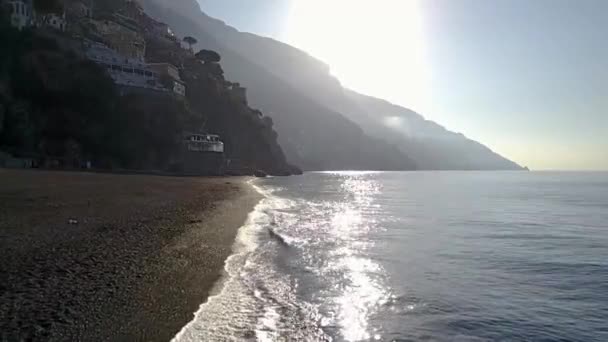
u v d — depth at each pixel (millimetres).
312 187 78938
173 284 9664
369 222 27453
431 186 96125
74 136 73312
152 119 92000
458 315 9727
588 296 11766
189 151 101750
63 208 19938
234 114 141750
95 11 128375
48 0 89062
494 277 13711
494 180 147375
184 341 6863
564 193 72938
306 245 16906
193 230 17156
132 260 11336
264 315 8516
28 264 10133
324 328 8273
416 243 19641
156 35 154875
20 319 6914
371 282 11930
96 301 8062
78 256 11242
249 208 29188
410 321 9133
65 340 6340
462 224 28531
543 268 15227
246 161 144875
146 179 53531
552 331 9055
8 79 68438
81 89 75375
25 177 39094
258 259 13398
